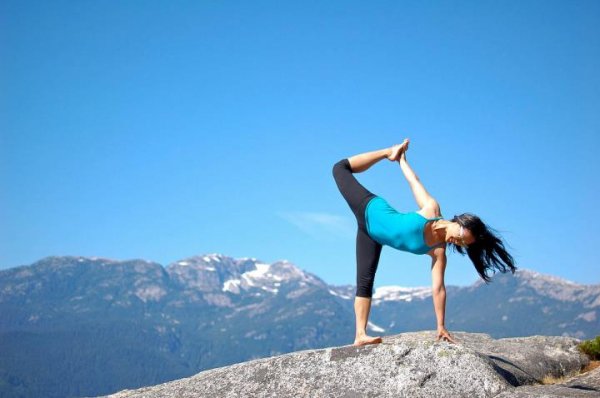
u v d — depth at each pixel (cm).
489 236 505
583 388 564
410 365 513
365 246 543
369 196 535
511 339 792
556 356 729
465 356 509
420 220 511
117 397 644
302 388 530
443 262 525
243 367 573
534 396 479
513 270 517
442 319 530
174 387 591
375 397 505
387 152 560
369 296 551
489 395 488
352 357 534
